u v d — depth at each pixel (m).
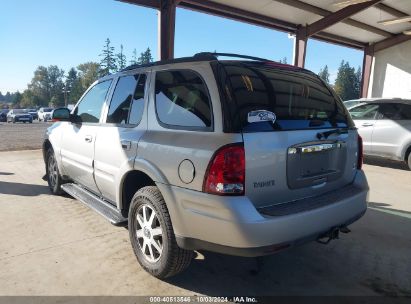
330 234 2.94
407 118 8.44
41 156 10.02
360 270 3.44
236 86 2.75
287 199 2.83
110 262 3.51
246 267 3.47
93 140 4.12
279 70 3.16
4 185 6.48
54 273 3.29
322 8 14.60
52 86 129.25
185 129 2.89
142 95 3.50
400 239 4.20
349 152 3.40
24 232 4.25
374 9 15.23
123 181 3.52
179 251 2.94
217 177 2.54
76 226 4.45
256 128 2.64
